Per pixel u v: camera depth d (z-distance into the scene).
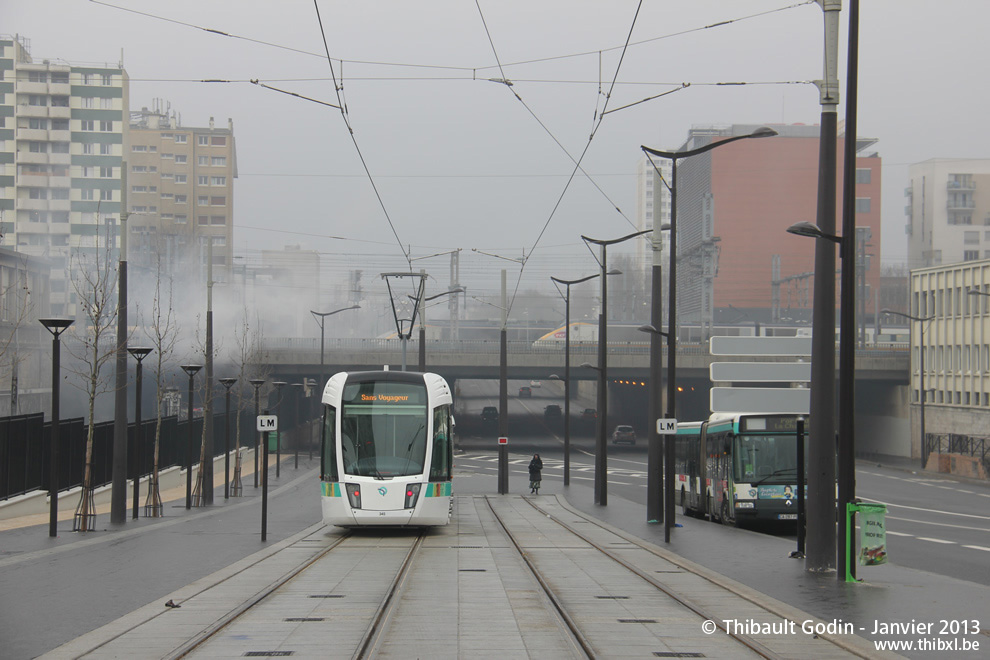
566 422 69.44
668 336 36.44
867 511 21.52
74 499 43.38
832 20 23.27
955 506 55.62
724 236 184.75
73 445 44.97
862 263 112.50
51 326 31.25
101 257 127.44
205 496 50.78
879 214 190.25
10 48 141.75
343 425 32.88
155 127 188.50
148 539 30.92
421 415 33.16
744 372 55.47
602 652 13.75
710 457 42.72
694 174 197.62
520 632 15.18
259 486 66.50
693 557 26.91
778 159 184.88
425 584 20.70
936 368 99.31
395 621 16.16
